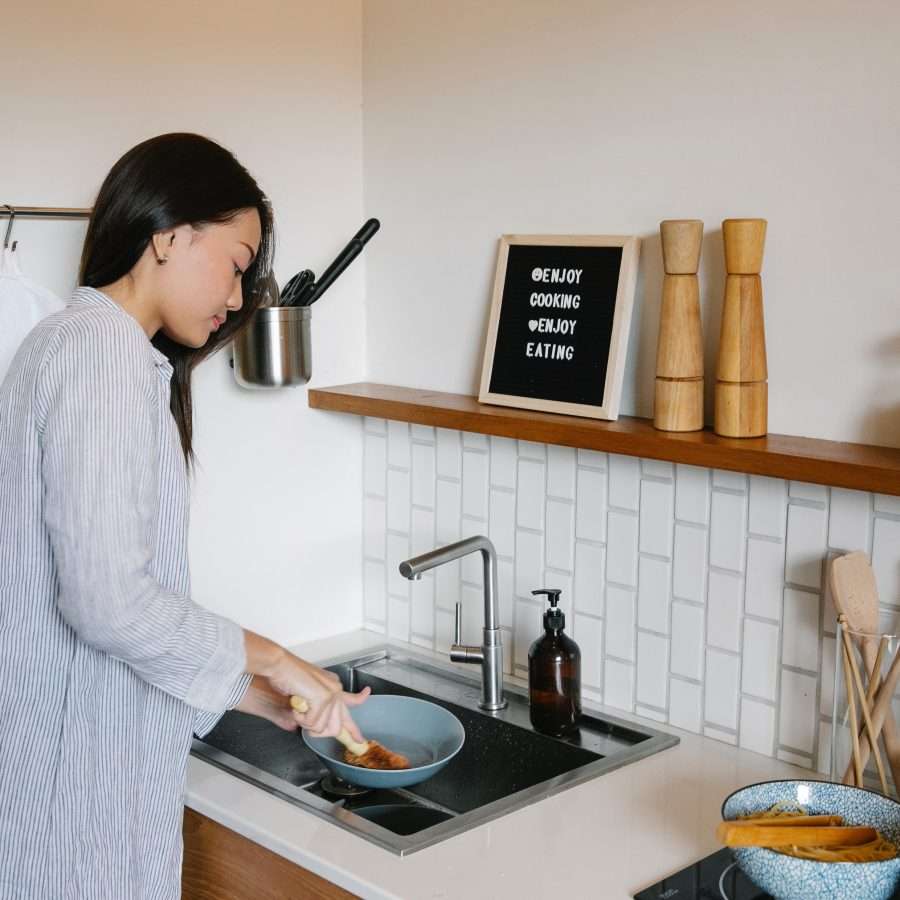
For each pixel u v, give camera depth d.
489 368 2.08
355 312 2.38
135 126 2.02
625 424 1.88
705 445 1.69
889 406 1.65
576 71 1.97
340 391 2.29
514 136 2.08
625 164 1.92
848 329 1.69
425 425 2.15
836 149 1.67
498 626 2.05
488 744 2.03
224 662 1.41
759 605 1.81
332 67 2.28
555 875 1.47
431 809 2.00
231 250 1.48
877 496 1.66
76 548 1.30
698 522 1.86
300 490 2.33
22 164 1.90
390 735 2.04
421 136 2.24
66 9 1.92
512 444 2.12
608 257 1.92
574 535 2.04
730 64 1.77
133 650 1.35
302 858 1.55
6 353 1.77
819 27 1.67
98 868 1.45
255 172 2.19
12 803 1.44
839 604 1.61
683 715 1.93
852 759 1.60
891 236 1.63
